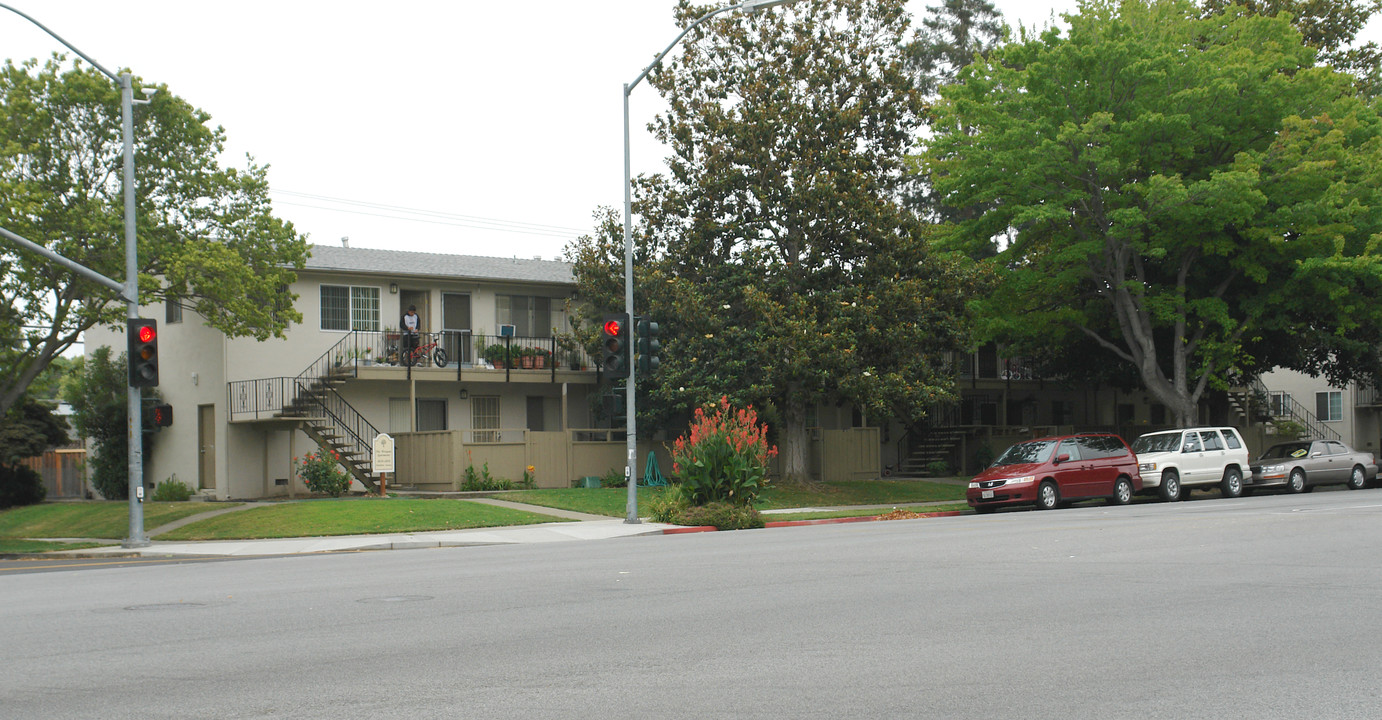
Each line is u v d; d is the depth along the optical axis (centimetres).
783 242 3131
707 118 3061
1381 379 4266
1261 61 3123
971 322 3328
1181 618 880
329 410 3064
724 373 3059
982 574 1179
